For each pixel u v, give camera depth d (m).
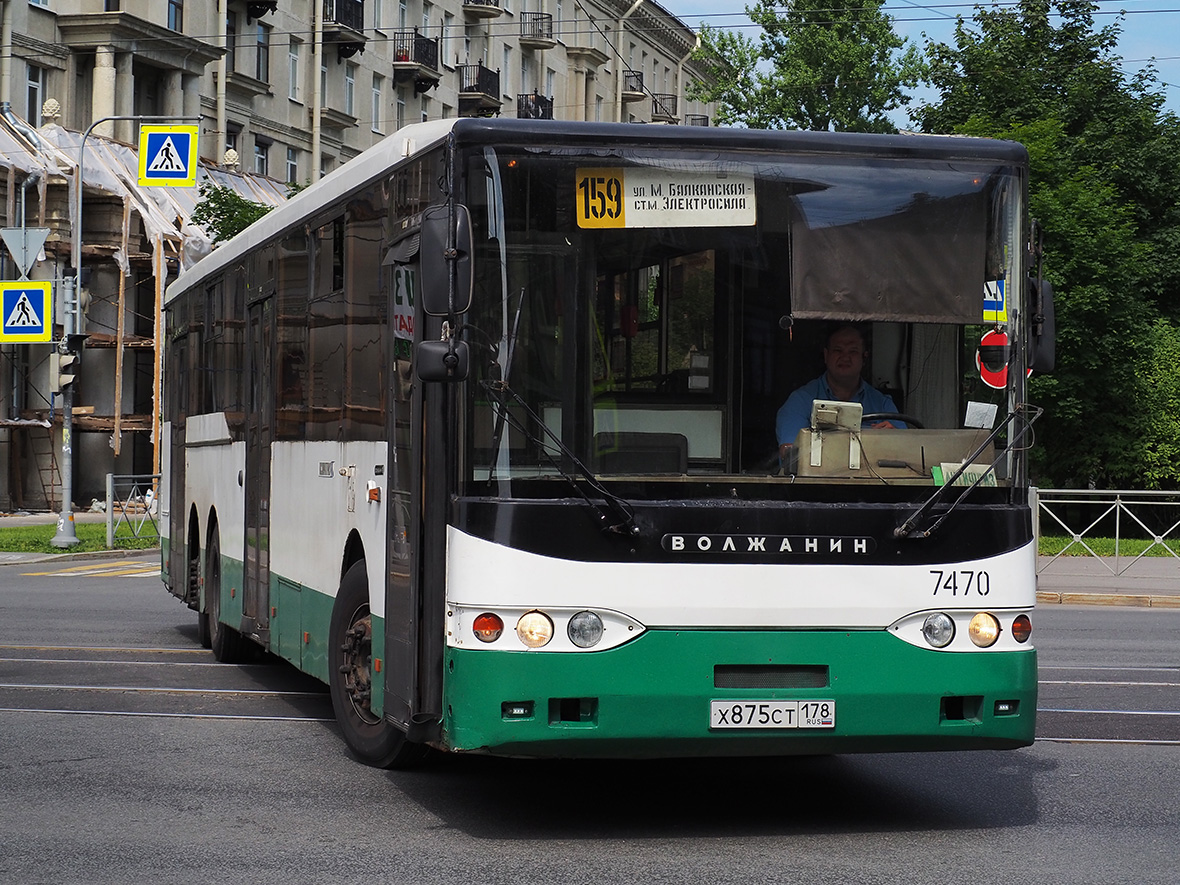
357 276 9.80
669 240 7.93
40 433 46.81
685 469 7.77
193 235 49.03
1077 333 38.12
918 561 7.89
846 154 8.18
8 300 30.62
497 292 7.73
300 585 11.12
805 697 7.71
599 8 84.06
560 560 7.56
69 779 9.27
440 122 8.39
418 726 8.01
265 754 10.16
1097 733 11.41
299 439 11.23
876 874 7.23
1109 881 7.14
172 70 53.09
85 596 22.16
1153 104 46.06
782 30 59.53
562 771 9.86
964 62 45.53
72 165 46.50
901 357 8.09
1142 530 26.86
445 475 7.84
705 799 9.03
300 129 62.41
